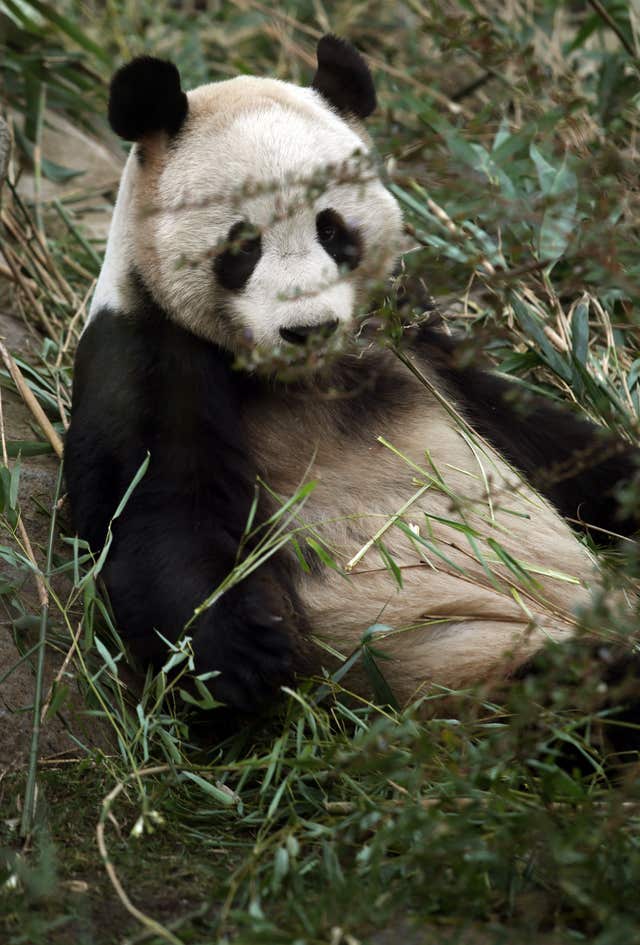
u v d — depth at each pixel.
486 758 4.37
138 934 4.02
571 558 6.05
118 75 5.93
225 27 13.14
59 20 11.11
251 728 5.49
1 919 4.08
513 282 5.48
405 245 6.30
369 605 5.75
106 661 5.26
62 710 5.43
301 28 12.80
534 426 6.69
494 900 4.08
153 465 5.76
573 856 3.95
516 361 7.46
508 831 4.08
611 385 7.28
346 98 6.50
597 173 5.85
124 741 5.21
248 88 6.23
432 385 6.49
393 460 6.19
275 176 5.72
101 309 6.29
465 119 9.98
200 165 5.83
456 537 5.95
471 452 6.29
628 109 9.17
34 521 6.40
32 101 10.35
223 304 5.82
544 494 6.65
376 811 4.41
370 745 4.41
